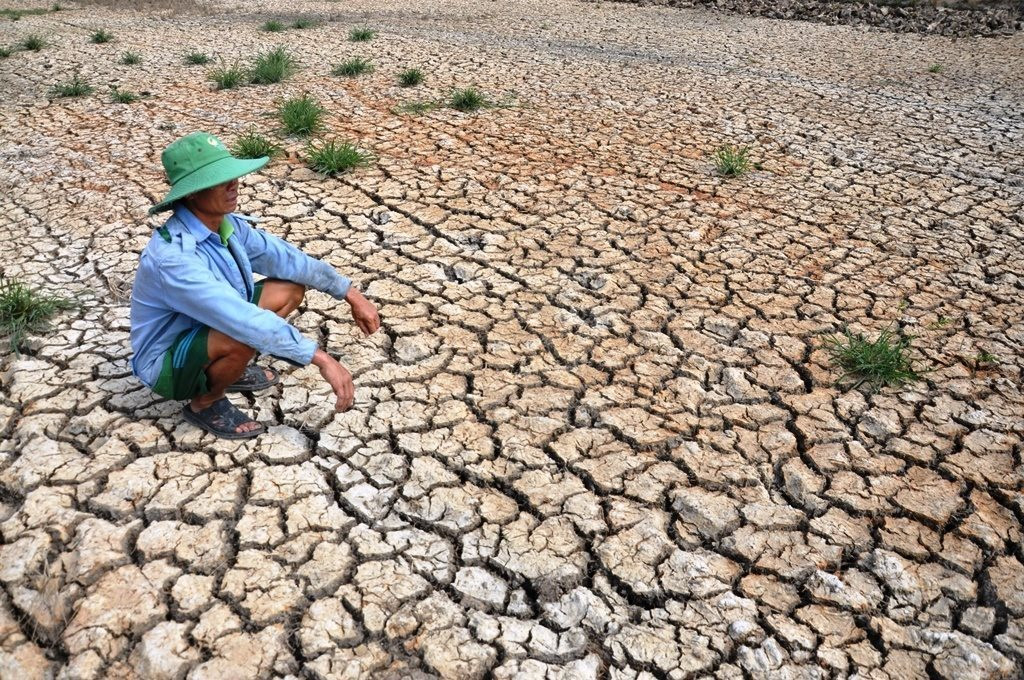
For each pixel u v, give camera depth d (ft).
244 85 26.78
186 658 7.91
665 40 35.37
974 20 38.58
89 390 11.34
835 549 9.41
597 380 12.11
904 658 8.24
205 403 10.61
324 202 17.51
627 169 19.75
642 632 8.41
